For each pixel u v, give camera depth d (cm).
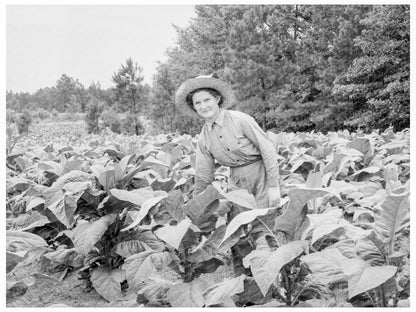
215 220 293
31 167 577
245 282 254
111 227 347
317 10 2008
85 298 346
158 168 462
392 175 352
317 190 217
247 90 1972
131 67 2698
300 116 2117
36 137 2003
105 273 338
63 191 325
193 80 319
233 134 326
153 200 279
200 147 349
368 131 1773
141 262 273
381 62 1609
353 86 1705
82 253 303
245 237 285
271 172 322
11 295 270
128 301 305
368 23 1655
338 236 259
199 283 269
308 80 2111
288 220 234
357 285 193
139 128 2689
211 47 2600
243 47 2006
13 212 490
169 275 380
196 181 360
